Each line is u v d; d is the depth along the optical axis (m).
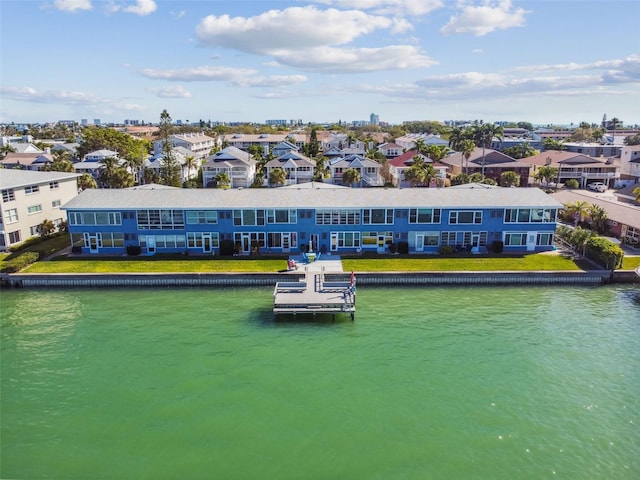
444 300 42.97
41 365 31.27
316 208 53.56
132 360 31.86
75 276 46.88
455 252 54.59
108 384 28.97
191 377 29.70
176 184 98.81
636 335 35.78
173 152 112.19
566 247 56.56
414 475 21.69
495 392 28.25
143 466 22.27
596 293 44.91
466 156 105.56
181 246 54.59
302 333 35.97
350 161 112.69
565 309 40.88
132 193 55.97
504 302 42.47
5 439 24.19
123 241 54.25
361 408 26.55
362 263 50.62
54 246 57.12
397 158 116.44
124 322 38.09
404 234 54.84
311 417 25.73
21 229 59.56
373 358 32.16
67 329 36.78
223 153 109.38
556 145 151.12
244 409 26.44
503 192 56.62
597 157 126.12
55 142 177.62
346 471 21.88
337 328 36.88
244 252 54.88
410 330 36.53
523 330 36.56
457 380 29.48
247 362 31.58
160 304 42.09
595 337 35.41
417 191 57.28
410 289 46.03
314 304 38.62
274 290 42.84
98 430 24.80
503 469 22.16
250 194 56.22
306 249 54.97
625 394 28.19
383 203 54.06
